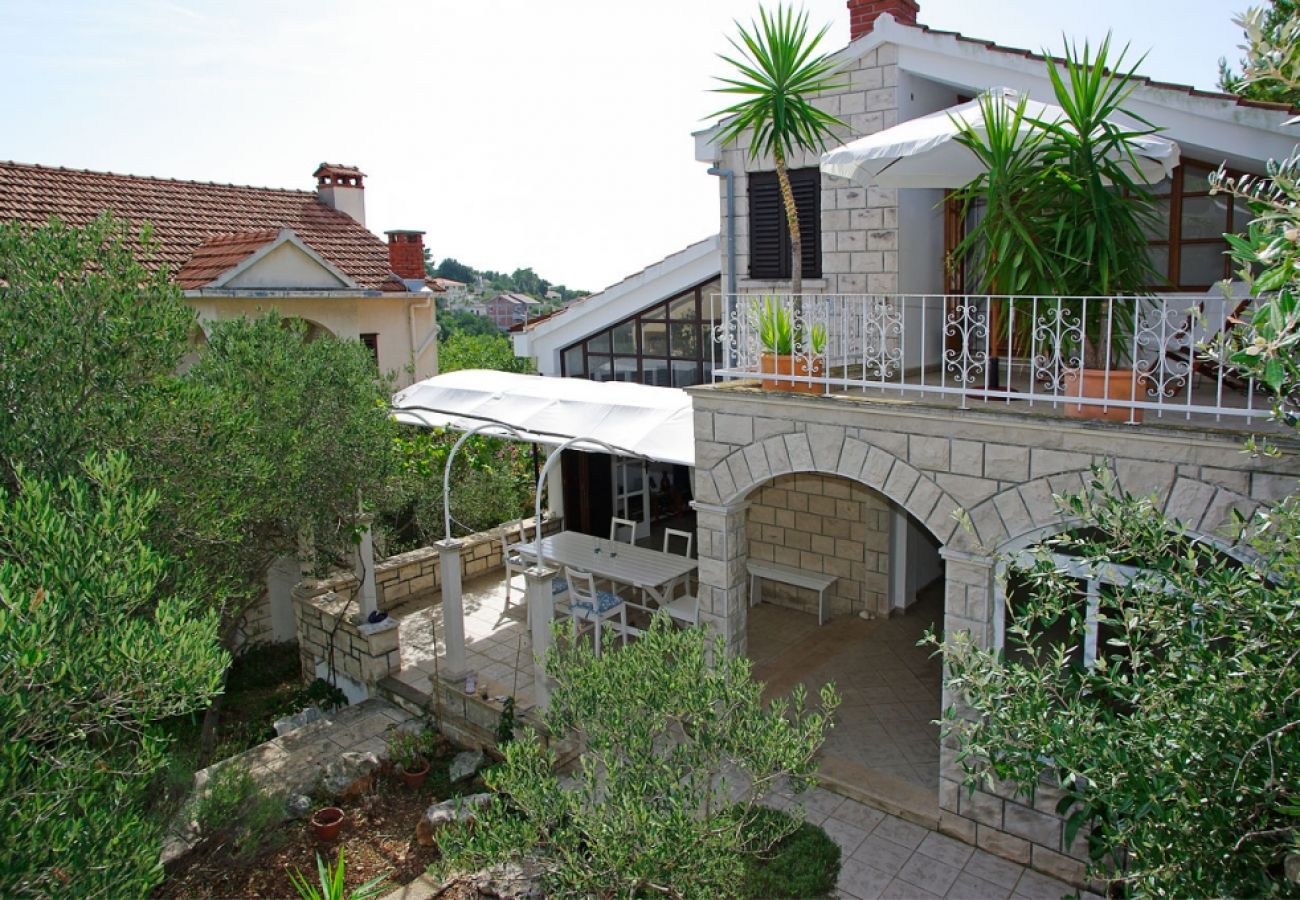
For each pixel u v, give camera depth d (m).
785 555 13.32
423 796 8.97
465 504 15.35
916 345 11.03
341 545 10.89
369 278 17.66
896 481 7.73
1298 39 3.47
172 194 17.03
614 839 4.64
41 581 4.31
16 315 6.77
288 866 7.86
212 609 5.62
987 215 7.07
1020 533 7.04
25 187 15.05
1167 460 6.26
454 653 10.41
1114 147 6.83
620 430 10.72
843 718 9.88
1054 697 4.84
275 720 10.88
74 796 4.37
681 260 13.82
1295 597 3.72
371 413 10.17
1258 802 3.67
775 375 8.43
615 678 5.45
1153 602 4.14
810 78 9.04
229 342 9.26
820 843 7.56
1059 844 7.21
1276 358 3.31
